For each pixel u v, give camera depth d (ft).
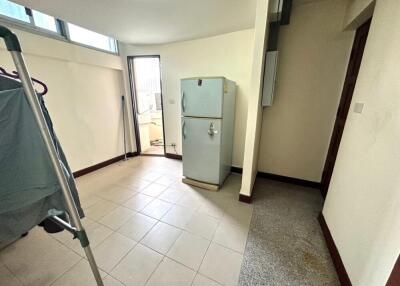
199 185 8.68
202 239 5.47
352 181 4.33
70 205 2.86
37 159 2.56
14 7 6.70
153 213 6.70
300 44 7.57
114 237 5.54
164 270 4.48
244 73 9.09
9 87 2.49
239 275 4.35
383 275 2.86
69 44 8.45
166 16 7.00
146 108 14.92
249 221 6.29
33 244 5.22
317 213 6.74
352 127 4.73
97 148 10.61
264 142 9.29
